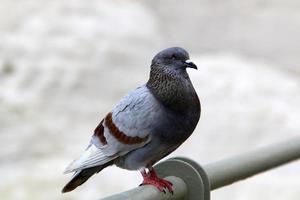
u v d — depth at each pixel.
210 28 21.83
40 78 16.70
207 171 5.04
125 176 13.52
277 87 16.28
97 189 13.11
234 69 16.97
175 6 22.33
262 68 17.42
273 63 20.14
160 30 20.81
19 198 12.80
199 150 14.70
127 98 5.88
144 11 20.23
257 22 21.84
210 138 14.90
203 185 4.87
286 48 20.91
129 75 17.44
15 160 14.16
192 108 5.75
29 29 17.91
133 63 17.89
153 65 5.78
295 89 16.38
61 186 13.05
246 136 14.80
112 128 5.79
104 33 18.14
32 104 16.06
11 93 16.31
